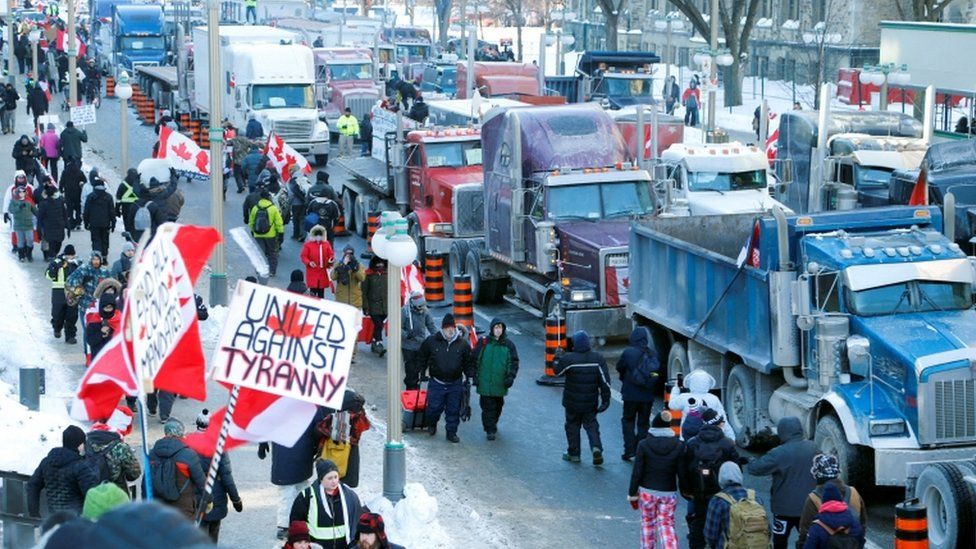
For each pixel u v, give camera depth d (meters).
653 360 17.69
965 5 64.75
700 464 13.60
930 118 32.88
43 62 64.56
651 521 13.80
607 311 23.19
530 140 25.77
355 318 10.12
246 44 49.66
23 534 12.72
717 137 45.12
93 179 29.23
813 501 12.62
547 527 15.40
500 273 27.64
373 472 17.19
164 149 32.88
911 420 15.16
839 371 15.89
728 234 21.14
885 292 16.16
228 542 14.37
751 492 12.43
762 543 12.16
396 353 15.28
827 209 32.25
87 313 20.16
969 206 26.56
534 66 53.69
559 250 24.34
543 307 24.48
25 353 22.36
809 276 16.50
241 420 10.45
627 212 25.16
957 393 15.02
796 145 34.72
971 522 13.91
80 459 12.40
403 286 19.94
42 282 28.55
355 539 11.98
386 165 32.91
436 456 18.12
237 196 40.69
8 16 64.31
